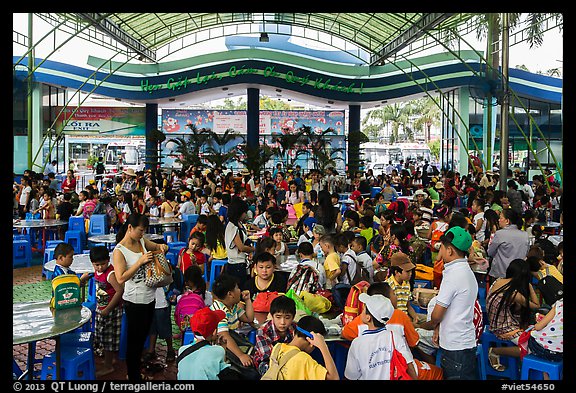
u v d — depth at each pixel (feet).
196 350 13.85
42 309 16.99
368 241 31.76
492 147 79.97
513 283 18.11
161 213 45.21
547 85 85.71
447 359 14.83
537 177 53.72
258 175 89.30
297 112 110.73
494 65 66.59
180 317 18.85
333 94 95.76
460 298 14.73
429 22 59.06
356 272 22.81
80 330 20.98
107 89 92.79
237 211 26.27
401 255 19.02
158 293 20.67
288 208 57.77
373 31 83.10
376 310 14.06
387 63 94.79
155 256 17.97
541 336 16.35
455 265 14.96
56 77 87.66
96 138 110.01
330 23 85.56
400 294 18.75
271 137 108.78
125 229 20.76
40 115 84.69
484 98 52.24
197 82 94.53
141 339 17.88
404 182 70.69
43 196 44.88
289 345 13.80
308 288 20.21
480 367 16.12
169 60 97.14
